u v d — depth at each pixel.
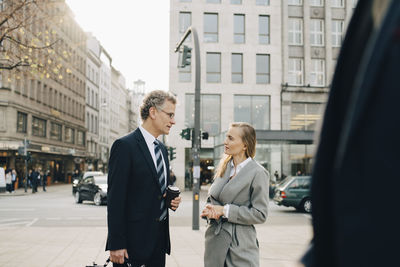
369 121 0.52
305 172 25.56
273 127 33.44
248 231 3.31
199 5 33.31
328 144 0.60
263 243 9.12
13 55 10.26
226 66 33.34
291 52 34.62
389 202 0.50
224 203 3.46
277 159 25.56
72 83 52.31
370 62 0.52
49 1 10.67
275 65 33.88
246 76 33.50
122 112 95.00
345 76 0.59
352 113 0.54
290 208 19.34
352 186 0.54
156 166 3.30
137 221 3.10
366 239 0.52
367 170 0.52
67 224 12.80
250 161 3.50
